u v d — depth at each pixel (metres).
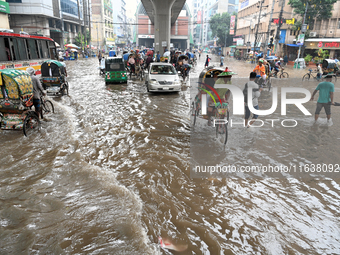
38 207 3.60
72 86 14.67
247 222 3.34
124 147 5.76
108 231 3.12
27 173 4.57
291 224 3.32
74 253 2.78
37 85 7.25
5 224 3.26
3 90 6.28
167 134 6.62
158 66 13.28
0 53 10.62
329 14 34.88
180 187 4.16
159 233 3.11
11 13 40.22
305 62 34.41
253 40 51.62
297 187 4.21
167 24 30.84
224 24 70.81
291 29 40.66
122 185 4.18
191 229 3.19
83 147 5.73
